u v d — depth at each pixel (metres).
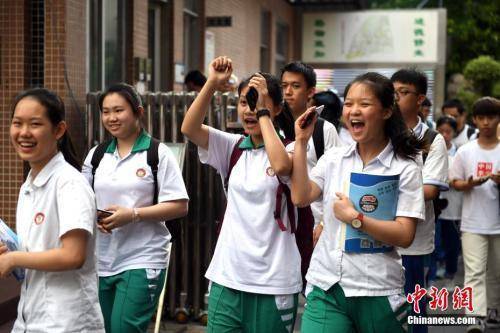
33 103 3.39
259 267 4.02
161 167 4.71
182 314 6.86
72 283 3.43
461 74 24.39
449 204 8.66
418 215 3.67
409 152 3.75
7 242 3.40
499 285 6.89
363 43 18.48
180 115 6.84
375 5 32.66
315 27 18.83
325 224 3.81
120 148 4.84
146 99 6.86
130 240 4.63
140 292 4.55
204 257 6.89
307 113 3.79
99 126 7.03
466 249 6.70
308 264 4.22
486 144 6.75
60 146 3.56
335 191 3.79
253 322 4.07
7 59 7.33
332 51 18.73
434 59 18.05
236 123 6.63
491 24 25.91
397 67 18.34
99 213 4.43
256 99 4.04
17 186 7.32
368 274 3.68
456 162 6.83
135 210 4.50
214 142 4.32
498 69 20.80
